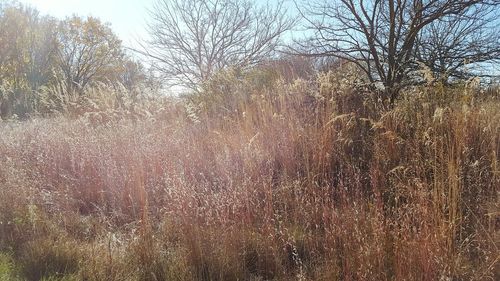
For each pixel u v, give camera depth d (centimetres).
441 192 330
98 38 2523
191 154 507
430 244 280
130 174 462
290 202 391
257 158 470
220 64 1401
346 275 276
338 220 328
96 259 313
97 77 2472
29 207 372
